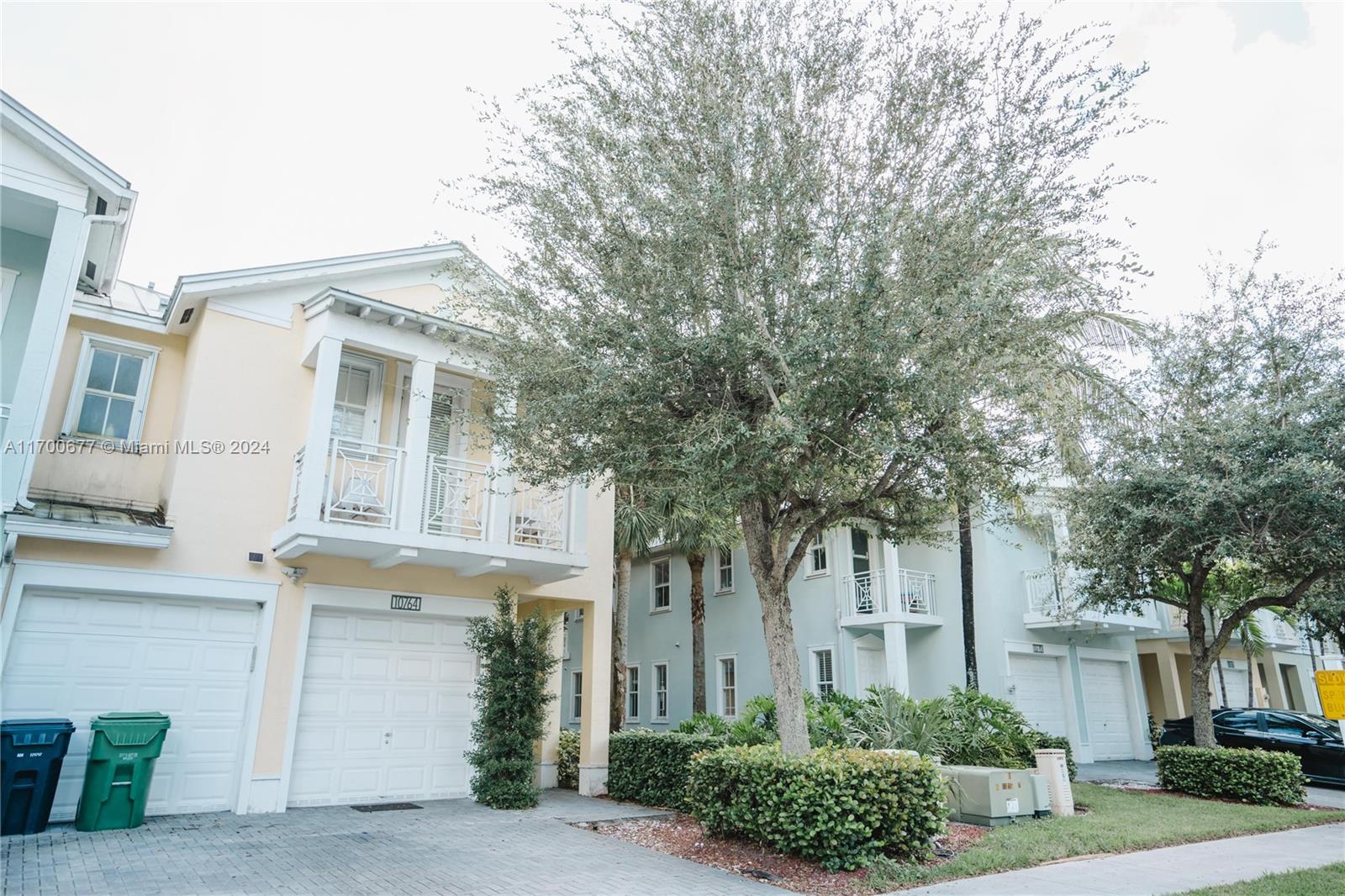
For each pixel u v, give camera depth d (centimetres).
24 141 930
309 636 1080
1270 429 1151
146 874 673
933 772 793
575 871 732
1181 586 1659
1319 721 1659
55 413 1043
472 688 1195
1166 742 1822
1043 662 1967
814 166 820
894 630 1811
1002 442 771
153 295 1371
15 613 883
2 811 804
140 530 943
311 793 1043
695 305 816
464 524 1205
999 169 761
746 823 791
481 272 1025
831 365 723
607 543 1380
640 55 883
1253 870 763
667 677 2414
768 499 925
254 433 1077
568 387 866
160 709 959
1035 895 659
